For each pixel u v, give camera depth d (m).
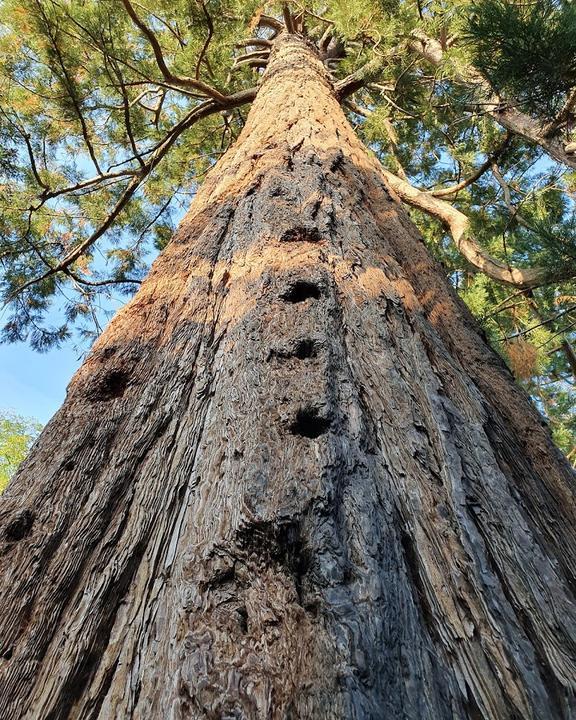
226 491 1.27
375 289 2.00
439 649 1.00
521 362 5.59
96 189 7.20
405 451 1.40
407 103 6.75
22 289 7.30
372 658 0.92
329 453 1.29
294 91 4.33
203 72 6.82
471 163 7.09
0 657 1.07
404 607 1.03
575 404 12.13
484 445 1.47
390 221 2.83
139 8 6.55
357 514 1.17
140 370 1.80
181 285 2.19
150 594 1.15
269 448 1.32
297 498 1.17
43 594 1.17
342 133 3.57
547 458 1.73
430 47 5.55
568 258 3.53
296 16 7.57
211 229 2.48
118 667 1.04
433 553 1.17
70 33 5.41
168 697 0.92
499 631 1.03
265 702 0.87
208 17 6.01
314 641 0.95
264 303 1.86
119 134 7.60
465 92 4.17
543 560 1.20
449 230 6.07
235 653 0.96
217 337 1.86
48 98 5.93
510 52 2.58
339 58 8.12
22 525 1.34
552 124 3.15
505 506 1.31
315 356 1.63
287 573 1.09
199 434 1.52
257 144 3.30
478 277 7.41
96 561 1.23
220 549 1.14
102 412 1.63
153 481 1.40
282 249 2.13
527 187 6.83
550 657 1.01
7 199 6.21
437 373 1.73
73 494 1.39
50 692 1.00
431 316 2.20
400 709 0.87
